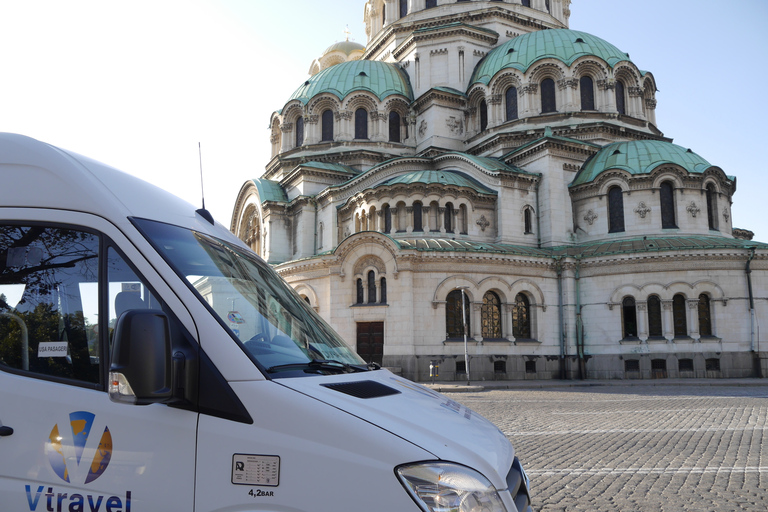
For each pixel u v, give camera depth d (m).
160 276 4.43
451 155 45.12
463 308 34.19
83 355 4.50
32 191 4.90
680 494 9.62
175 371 3.96
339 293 36.62
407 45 55.56
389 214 40.19
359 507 3.66
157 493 3.97
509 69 47.78
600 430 16.22
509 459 4.50
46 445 4.26
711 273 36.09
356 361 5.66
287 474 3.81
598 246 39.56
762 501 9.20
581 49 47.12
